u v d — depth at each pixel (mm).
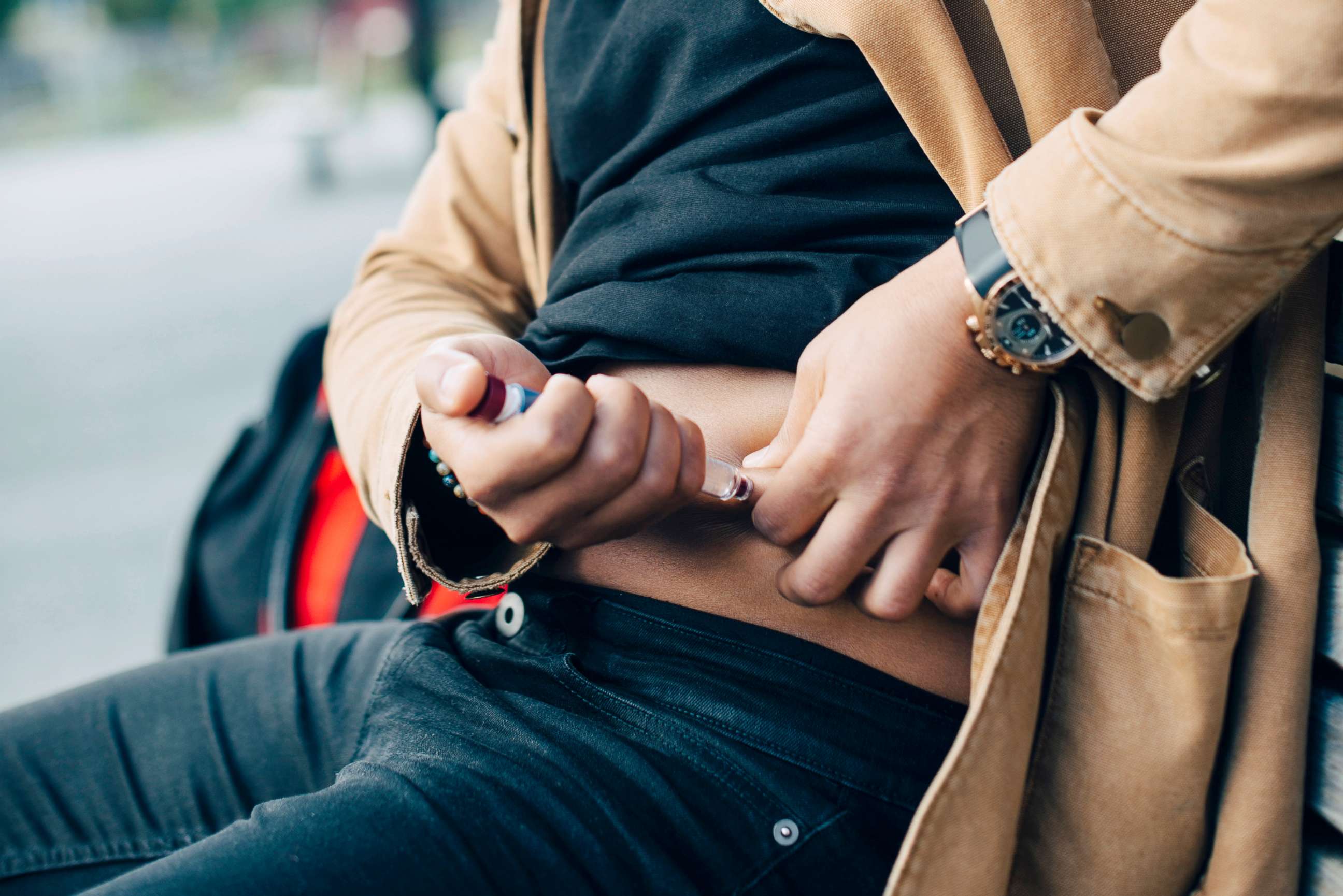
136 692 1022
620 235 871
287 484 1493
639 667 792
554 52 989
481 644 868
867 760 747
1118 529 717
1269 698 708
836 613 770
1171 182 613
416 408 759
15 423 4324
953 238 717
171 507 3443
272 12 27703
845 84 830
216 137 16375
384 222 8211
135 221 8992
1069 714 720
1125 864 717
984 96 790
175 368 4887
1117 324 649
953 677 780
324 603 1465
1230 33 608
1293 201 607
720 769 734
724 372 814
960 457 690
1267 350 739
